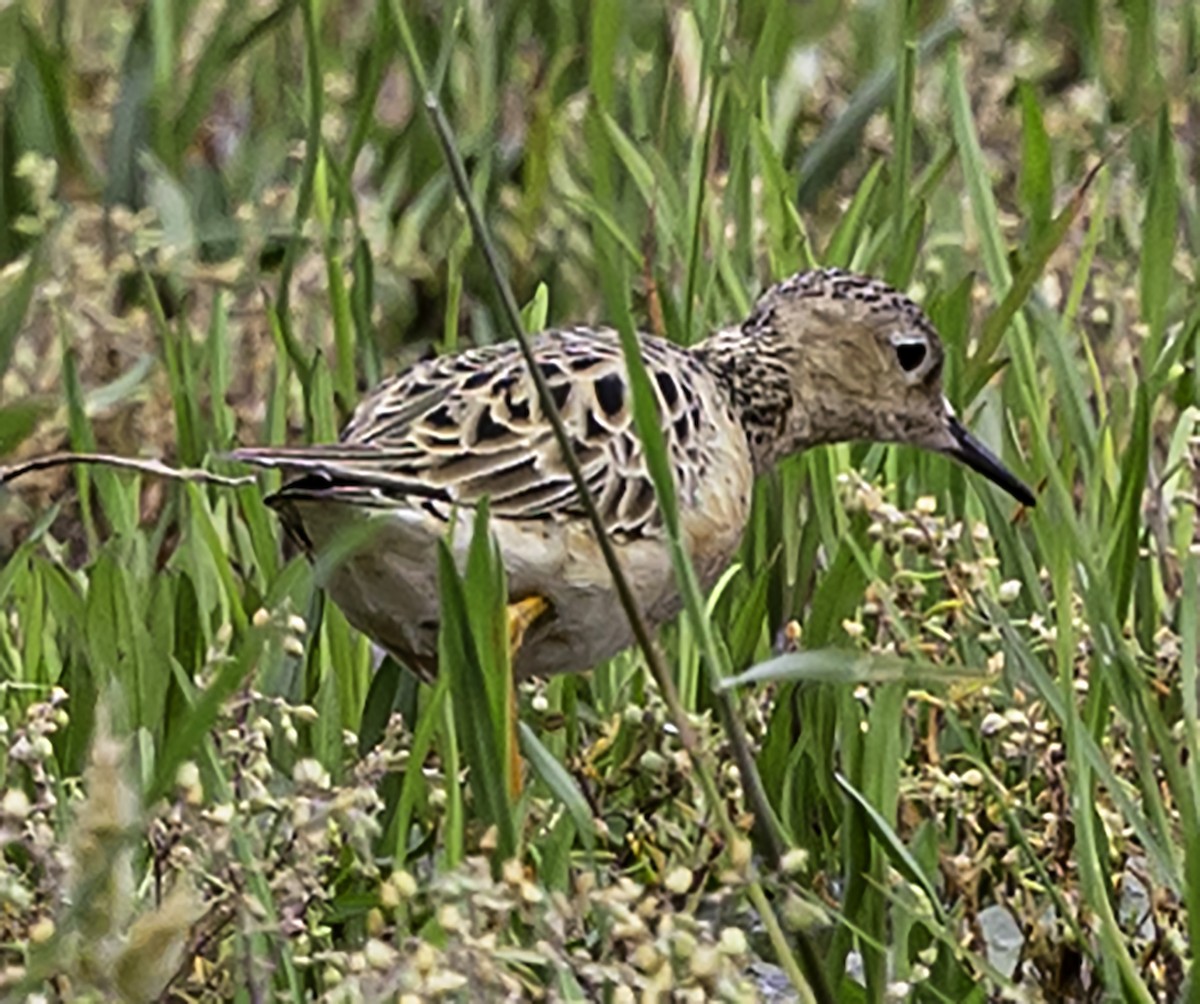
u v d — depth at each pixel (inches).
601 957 319.0
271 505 390.6
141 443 517.3
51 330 531.5
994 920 396.8
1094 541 413.4
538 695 415.8
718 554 417.4
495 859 351.6
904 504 474.9
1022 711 390.0
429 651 397.4
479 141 589.9
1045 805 380.2
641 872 374.9
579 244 565.6
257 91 629.3
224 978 332.8
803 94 603.5
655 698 413.4
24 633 430.0
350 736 392.8
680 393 413.4
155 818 334.0
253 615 425.7
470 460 390.0
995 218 463.5
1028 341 460.8
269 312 494.3
